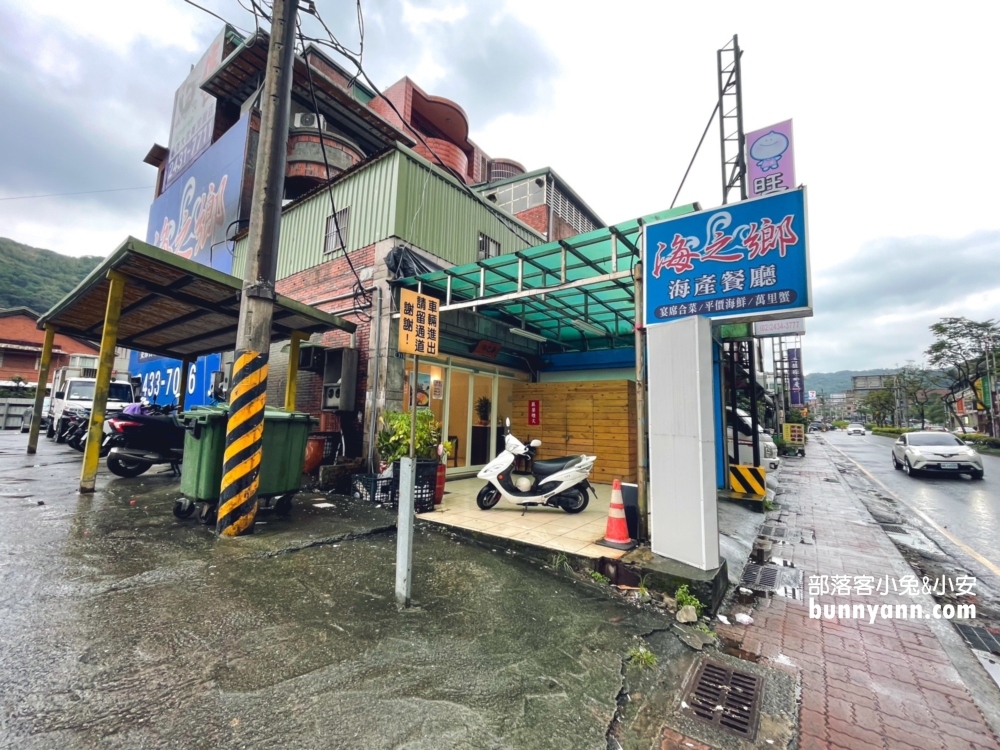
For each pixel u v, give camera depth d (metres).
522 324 8.79
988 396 31.62
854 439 41.12
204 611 2.74
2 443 12.46
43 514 4.54
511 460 6.05
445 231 8.98
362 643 2.56
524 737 1.97
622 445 8.61
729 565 4.70
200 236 13.88
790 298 3.71
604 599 3.61
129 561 3.41
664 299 4.32
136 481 6.64
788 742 2.16
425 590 3.36
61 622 2.48
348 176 8.88
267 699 2.03
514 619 3.06
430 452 6.23
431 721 1.99
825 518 7.23
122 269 5.56
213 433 4.43
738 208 4.00
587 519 5.55
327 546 4.10
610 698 2.35
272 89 4.56
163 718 1.85
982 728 2.33
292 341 7.88
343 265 8.52
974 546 5.98
